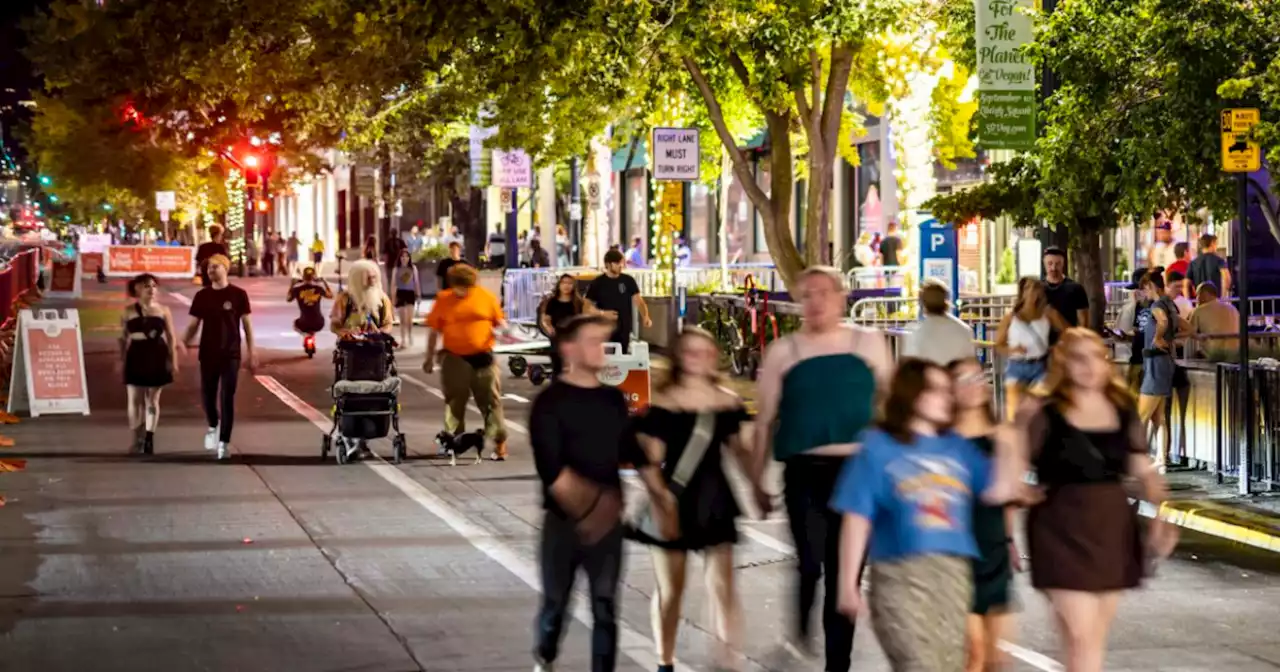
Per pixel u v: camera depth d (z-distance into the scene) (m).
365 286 20.86
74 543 14.45
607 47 25.17
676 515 9.30
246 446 21.08
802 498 9.53
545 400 8.91
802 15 24.88
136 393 20.27
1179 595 12.41
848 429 9.45
